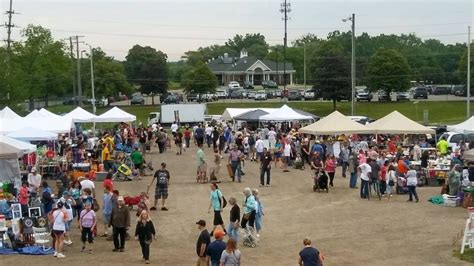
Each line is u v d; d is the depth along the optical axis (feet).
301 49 553.23
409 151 128.88
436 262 60.85
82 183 78.95
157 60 383.24
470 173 93.56
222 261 46.73
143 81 376.89
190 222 81.30
